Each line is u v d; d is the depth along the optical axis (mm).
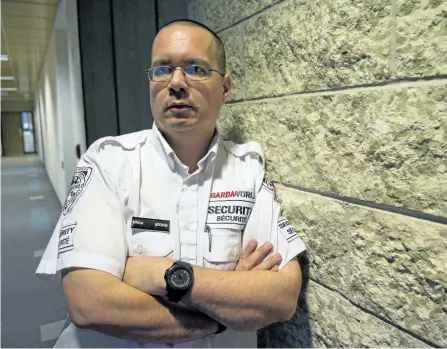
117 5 1959
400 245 697
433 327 647
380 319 758
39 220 4918
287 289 891
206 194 991
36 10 3547
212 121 966
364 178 759
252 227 1007
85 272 831
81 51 2197
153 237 932
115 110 2082
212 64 932
